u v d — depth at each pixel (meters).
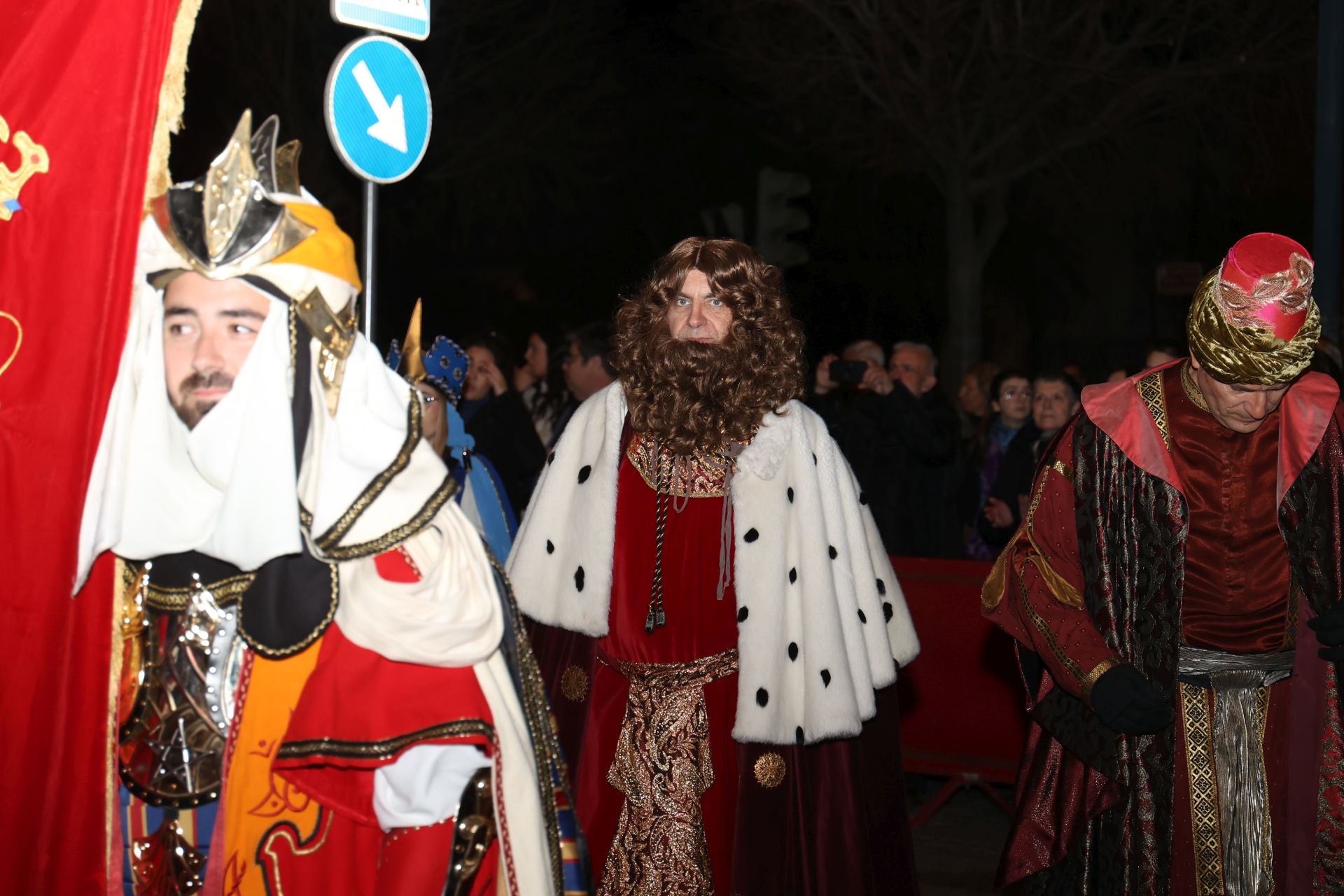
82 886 1.89
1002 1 15.30
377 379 1.92
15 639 1.87
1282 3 14.68
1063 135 15.95
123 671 1.93
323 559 1.80
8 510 1.85
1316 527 2.96
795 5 16.34
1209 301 2.87
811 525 3.41
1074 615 3.09
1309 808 2.98
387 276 22.16
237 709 1.88
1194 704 3.04
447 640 1.86
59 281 1.84
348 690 1.85
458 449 4.45
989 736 5.50
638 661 3.43
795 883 3.41
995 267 22.67
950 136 16.20
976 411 9.08
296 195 1.92
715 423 3.41
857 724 3.34
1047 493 3.16
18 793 1.89
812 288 23.23
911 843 3.65
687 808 3.39
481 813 1.89
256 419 1.78
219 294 1.84
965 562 5.54
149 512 1.86
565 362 7.20
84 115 1.84
